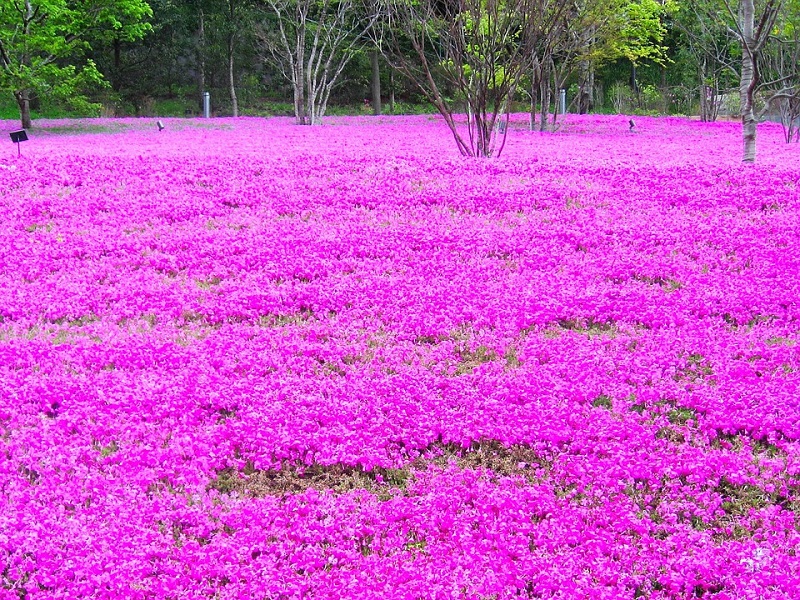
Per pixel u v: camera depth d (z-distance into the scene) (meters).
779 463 6.32
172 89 55.69
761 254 10.57
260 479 6.33
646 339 8.39
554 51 27.67
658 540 5.57
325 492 6.11
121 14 37.53
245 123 40.00
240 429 6.82
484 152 18.19
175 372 7.74
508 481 6.18
